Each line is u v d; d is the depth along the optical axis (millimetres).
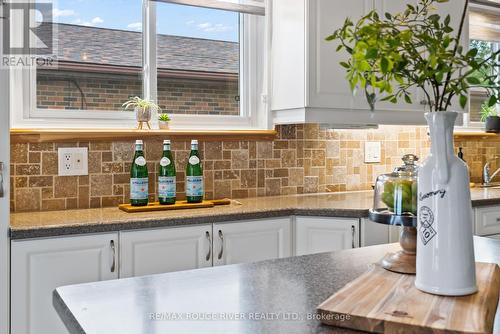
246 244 2281
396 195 1155
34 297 1834
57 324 1868
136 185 2312
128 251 1990
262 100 2939
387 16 1073
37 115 2391
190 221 2115
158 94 2717
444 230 911
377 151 3285
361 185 3227
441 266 909
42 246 1839
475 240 1588
